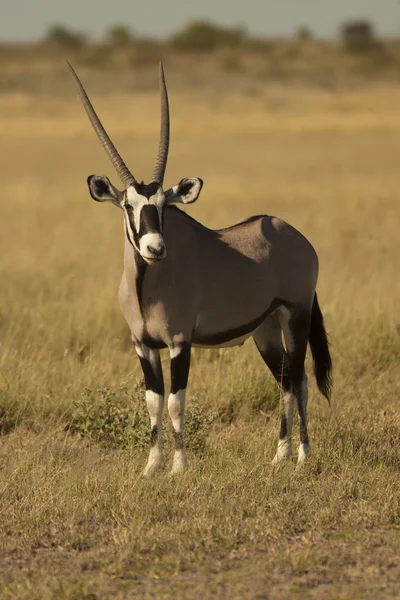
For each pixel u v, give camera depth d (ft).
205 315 61.72
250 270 62.90
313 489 56.70
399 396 77.25
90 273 117.29
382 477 57.62
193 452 65.16
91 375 77.82
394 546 47.85
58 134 410.31
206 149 340.59
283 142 367.04
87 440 68.74
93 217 169.17
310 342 68.74
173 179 237.25
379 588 43.24
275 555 46.91
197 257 60.95
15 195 208.44
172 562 45.96
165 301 59.31
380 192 198.90
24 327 94.99
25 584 44.04
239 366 78.38
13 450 66.54
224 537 48.80
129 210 57.00
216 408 74.02
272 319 67.56
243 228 65.21
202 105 606.55
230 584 43.73
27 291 113.50
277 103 621.31
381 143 353.92
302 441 64.34
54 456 64.49
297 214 173.68
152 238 55.31
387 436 66.49
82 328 93.09
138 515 52.06
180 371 60.29
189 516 52.44
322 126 431.02
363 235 149.28
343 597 42.29
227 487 56.54
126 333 94.22
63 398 74.59
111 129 428.56
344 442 64.64
